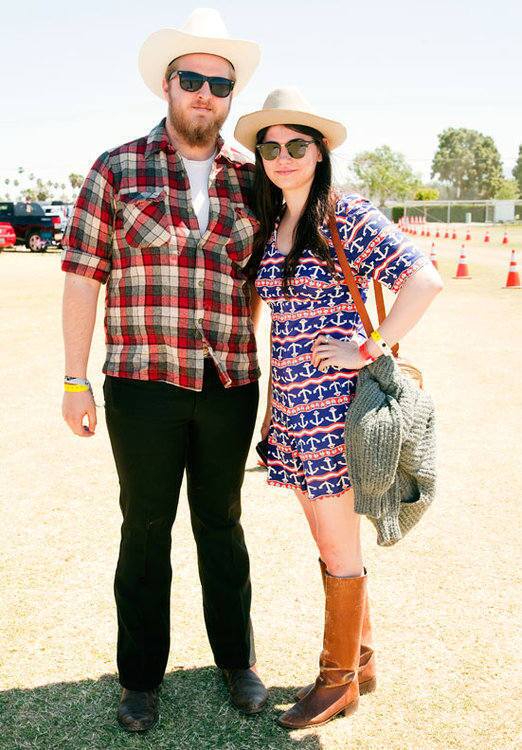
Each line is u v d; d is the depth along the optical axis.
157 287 2.31
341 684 2.39
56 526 3.93
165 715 2.45
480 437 5.30
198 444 2.47
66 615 3.04
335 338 2.30
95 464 4.92
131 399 2.35
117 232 2.33
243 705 2.45
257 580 3.32
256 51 2.54
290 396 2.36
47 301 13.73
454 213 77.56
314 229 2.26
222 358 2.40
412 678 2.62
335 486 2.32
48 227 29.41
